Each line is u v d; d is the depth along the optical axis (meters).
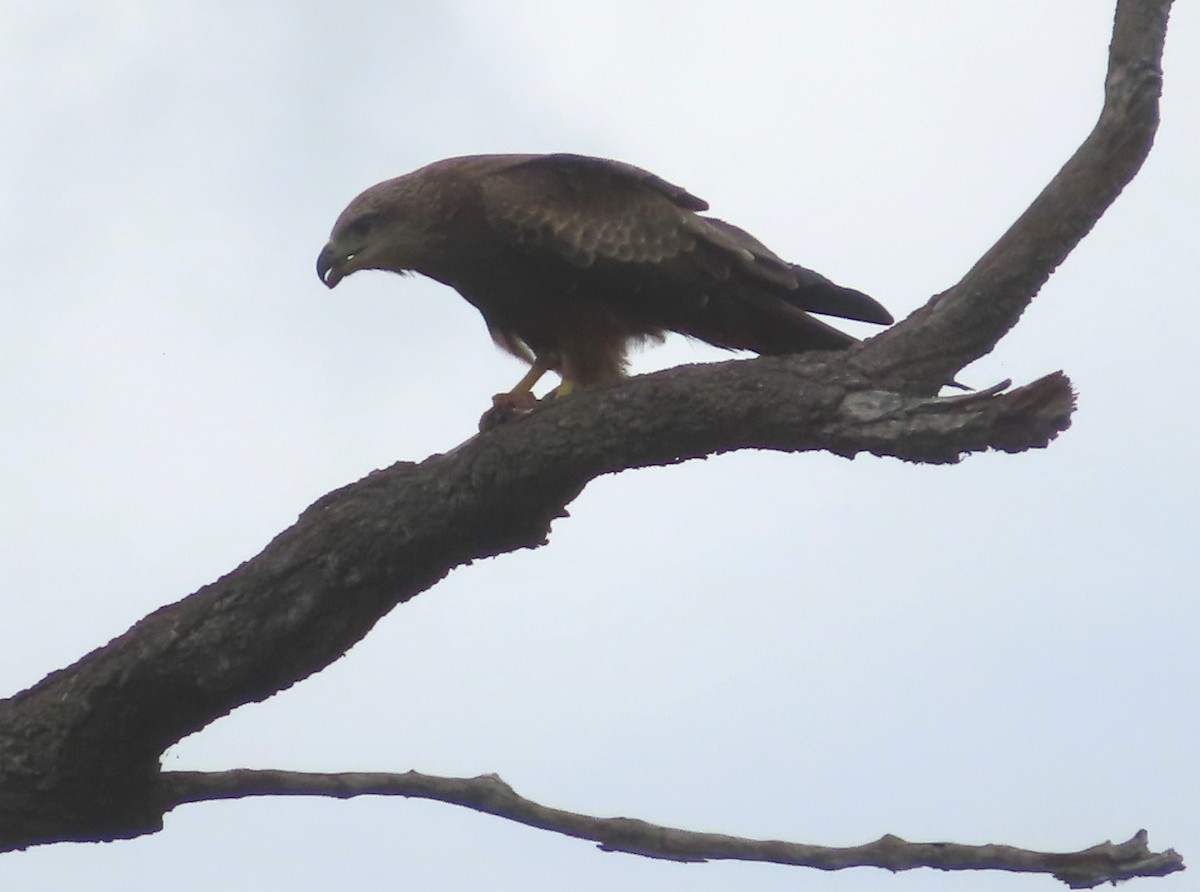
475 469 11.30
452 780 11.47
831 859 10.70
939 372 10.52
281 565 11.40
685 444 11.01
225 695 11.43
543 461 11.20
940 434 9.84
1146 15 9.76
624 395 11.09
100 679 11.34
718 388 10.80
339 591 11.43
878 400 10.21
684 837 11.03
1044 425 9.50
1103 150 9.93
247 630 11.34
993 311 10.34
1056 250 10.15
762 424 10.70
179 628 11.36
